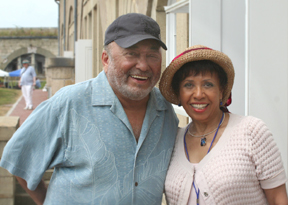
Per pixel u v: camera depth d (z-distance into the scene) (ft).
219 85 6.00
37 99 60.64
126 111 6.20
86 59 31.94
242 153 5.50
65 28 74.90
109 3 23.85
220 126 6.03
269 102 7.41
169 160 6.43
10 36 116.57
